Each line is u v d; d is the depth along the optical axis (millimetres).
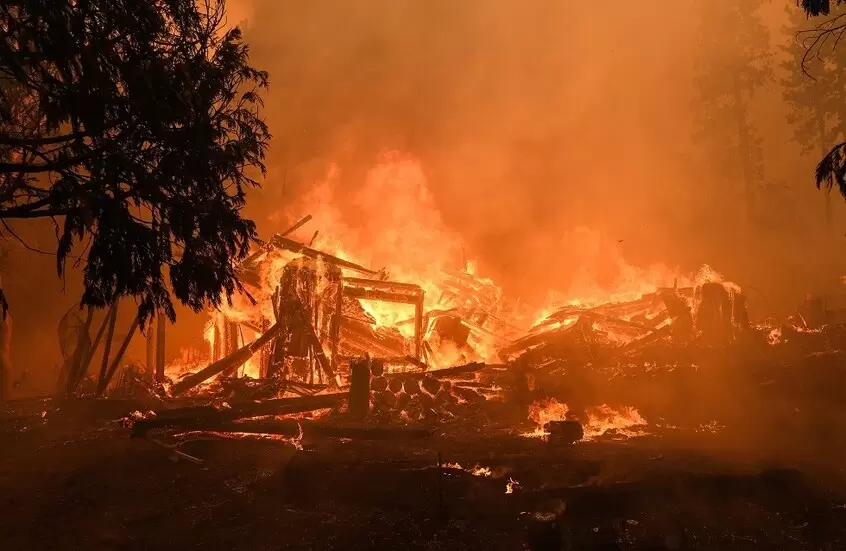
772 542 7723
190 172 7648
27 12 6711
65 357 17891
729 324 18094
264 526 8344
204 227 7777
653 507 8609
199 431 12164
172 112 7395
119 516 8703
